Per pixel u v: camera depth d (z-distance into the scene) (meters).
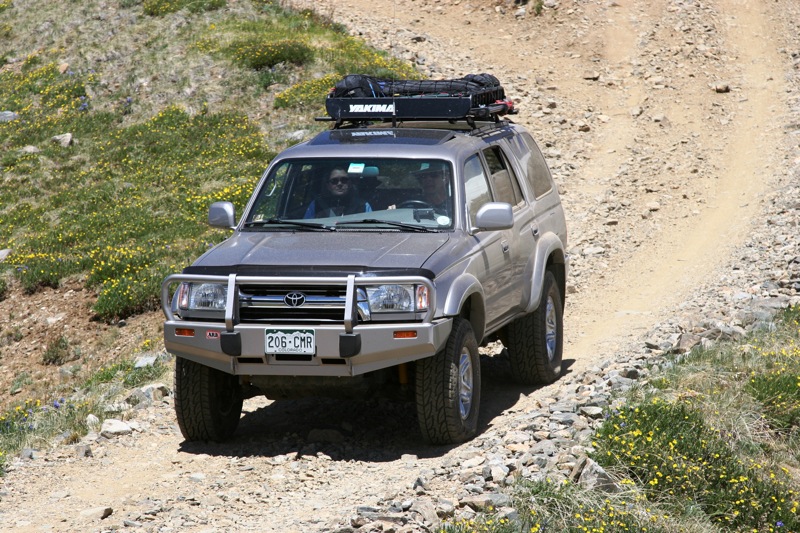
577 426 17.17
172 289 38.78
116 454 18.56
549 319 22.36
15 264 44.12
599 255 37.50
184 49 70.94
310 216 18.98
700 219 41.91
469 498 14.08
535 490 14.05
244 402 22.19
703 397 18.47
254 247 17.84
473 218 19.11
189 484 16.48
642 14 77.81
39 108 66.38
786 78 63.50
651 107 60.94
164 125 60.31
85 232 46.88
